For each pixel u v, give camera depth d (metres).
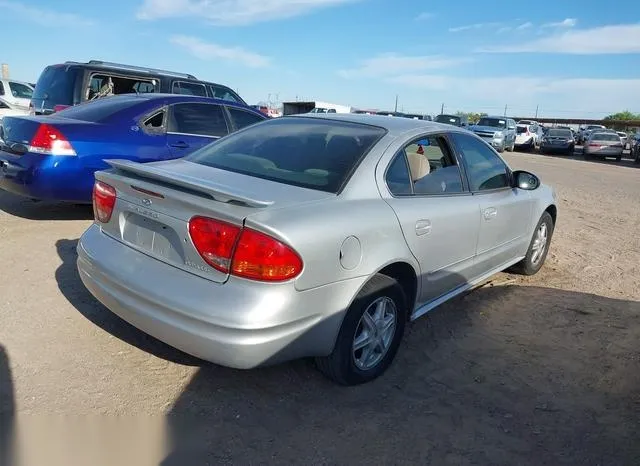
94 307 4.05
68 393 3.01
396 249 3.26
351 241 2.95
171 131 6.63
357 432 2.89
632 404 3.34
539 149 31.81
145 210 3.04
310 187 3.17
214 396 3.09
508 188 4.89
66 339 3.57
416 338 4.07
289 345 2.77
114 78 9.77
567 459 2.79
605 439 2.98
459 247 3.98
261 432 2.83
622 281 5.79
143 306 2.90
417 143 3.78
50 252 5.19
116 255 3.17
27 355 3.34
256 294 2.63
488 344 4.06
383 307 3.31
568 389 3.48
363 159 3.37
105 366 3.29
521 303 4.93
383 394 3.28
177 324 2.75
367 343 3.26
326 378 3.34
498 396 3.35
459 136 4.31
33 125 5.80
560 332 4.34
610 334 4.34
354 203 3.12
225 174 3.34
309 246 2.72
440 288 3.92
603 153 26.41
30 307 3.98
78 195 5.96
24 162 5.76
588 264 6.38
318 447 2.75
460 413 3.13
